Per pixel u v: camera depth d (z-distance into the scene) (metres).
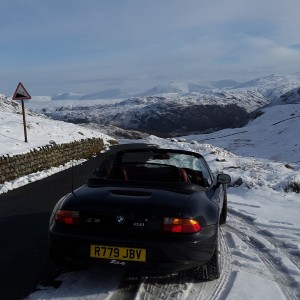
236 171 13.12
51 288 4.01
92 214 3.77
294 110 97.50
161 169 5.00
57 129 23.06
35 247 5.33
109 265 3.73
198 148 24.59
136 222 3.68
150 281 4.19
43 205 8.09
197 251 3.65
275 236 6.38
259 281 4.37
